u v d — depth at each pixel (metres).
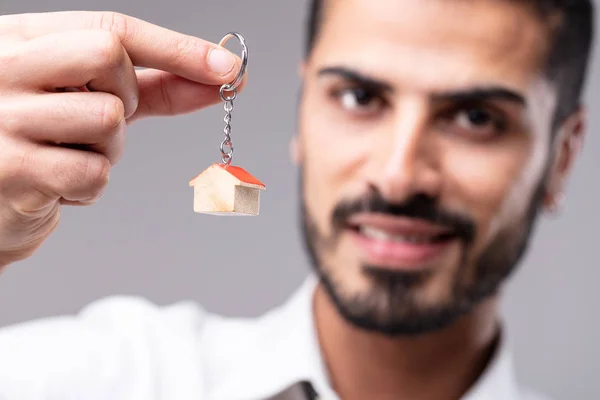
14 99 0.80
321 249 1.31
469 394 1.37
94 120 0.79
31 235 0.91
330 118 1.26
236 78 0.90
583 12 1.33
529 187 1.27
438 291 1.25
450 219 1.21
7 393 1.43
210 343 1.64
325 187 1.28
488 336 1.39
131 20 0.86
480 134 1.21
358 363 1.37
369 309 1.26
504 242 1.26
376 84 1.20
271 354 1.53
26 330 1.64
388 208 1.21
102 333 1.63
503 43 1.18
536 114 1.23
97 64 0.79
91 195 0.84
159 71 0.97
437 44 1.17
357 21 1.21
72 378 1.49
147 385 1.50
